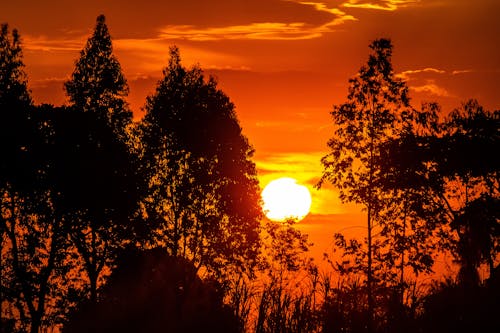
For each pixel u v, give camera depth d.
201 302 73.88
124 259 78.31
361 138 76.12
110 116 82.19
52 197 76.12
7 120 75.62
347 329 63.66
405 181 75.94
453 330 61.72
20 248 74.81
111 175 78.38
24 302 74.25
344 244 73.69
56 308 74.38
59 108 79.25
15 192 75.50
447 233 76.81
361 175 76.38
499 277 68.56
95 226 77.38
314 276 68.50
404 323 63.44
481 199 79.44
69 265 75.50
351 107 76.12
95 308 74.25
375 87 76.12
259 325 65.62
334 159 76.44
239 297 70.06
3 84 78.06
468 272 71.00
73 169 76.44
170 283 76.94
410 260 72.50
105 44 82.06
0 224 74.06
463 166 79.94
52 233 76.38
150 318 73.56
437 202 79.56
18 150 75.88
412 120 76.94
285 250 79.50
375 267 71.19
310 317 64.62
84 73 81.75
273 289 67.94
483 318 61.78
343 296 65.62
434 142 78.94
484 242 77.00
